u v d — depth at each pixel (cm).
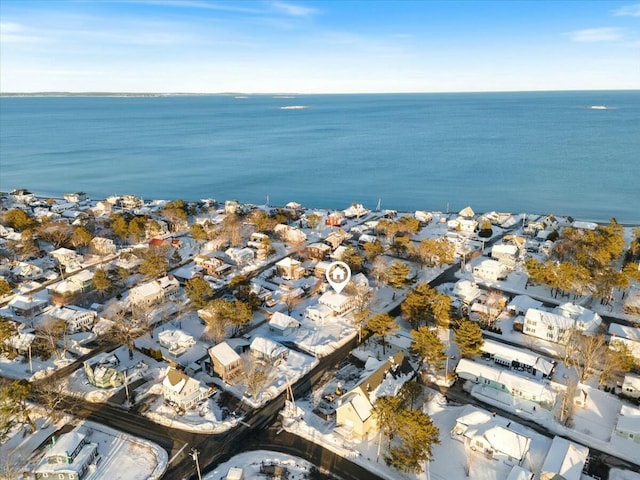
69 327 9062
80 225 14850
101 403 7106
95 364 7644
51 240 14388
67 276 11981
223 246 14150
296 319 9825
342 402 6694
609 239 12250
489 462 5881
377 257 12694
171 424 6650
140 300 10100
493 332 9150
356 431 6438
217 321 8812
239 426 6631
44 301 10094
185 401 6888
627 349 7444
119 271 11519
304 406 7050
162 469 5831
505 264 12544
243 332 9256
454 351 8425
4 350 8162
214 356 7762
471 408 6656
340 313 9925
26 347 8238
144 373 7850
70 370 7938
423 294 9188
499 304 9812
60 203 19400
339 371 7969
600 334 8488
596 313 9300
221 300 9219
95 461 5900
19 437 6325
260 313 10106
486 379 7362
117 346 8706
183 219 16138
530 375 7669
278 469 5800
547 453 5812
